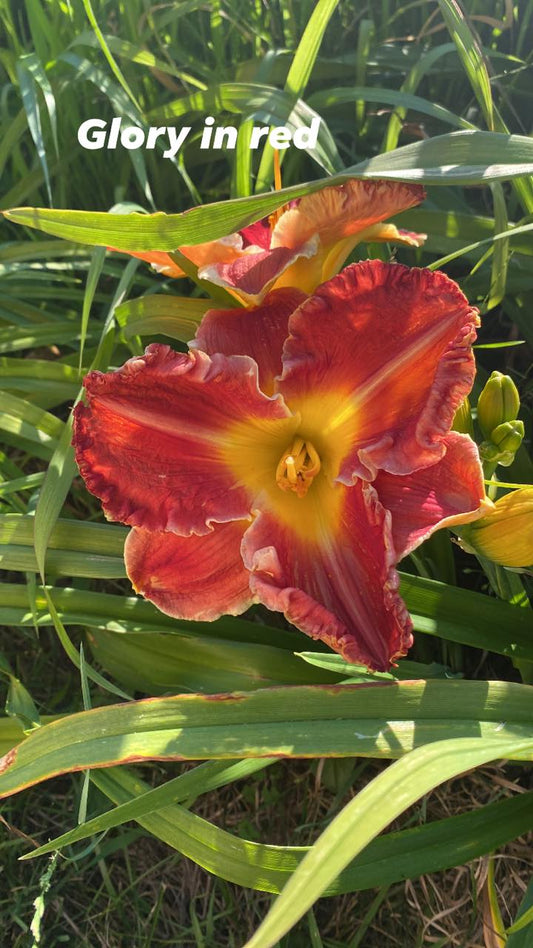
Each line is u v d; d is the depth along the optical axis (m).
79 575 0.57
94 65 0.64
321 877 0.39
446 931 0.59
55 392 0.64
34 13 0.66
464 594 0.54
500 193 0.57
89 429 0.46
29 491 0.68
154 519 0.48
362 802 0.40
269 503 0.49
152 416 0.47
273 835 0.62
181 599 0.49
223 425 0.48
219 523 0.49
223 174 0.74
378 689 0.48
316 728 0.47
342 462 0.48
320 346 0.47
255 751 0.47
